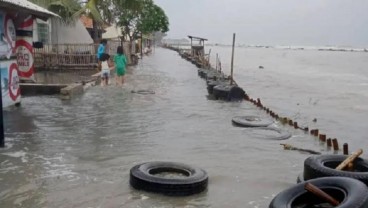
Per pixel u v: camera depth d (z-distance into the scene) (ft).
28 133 35.06
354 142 37.73
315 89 85.46
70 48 93.30
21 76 58.08
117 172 25.94
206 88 72.64
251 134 37.52
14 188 22.82
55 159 28.12
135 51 165.99
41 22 95.45
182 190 22.39
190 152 31.12
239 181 25.20
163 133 36.78
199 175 23.71
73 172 25.67
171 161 27.50
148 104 52.21
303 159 30.27
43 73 83.20
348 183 19.27
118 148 31.35
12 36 45.37
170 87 72.02
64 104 50.19
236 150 32.12
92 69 91.09
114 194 22.40
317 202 20.03
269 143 34.68
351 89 87.51
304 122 47.16
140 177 22.88
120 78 78.18
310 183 19.70
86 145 31.86
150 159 28.89
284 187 24.44
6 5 37.58
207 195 22.80
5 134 34.50
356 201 17.56
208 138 35.58
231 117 45.88
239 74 121.70
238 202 22.04
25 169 25.91
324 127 44.55
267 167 28.12
